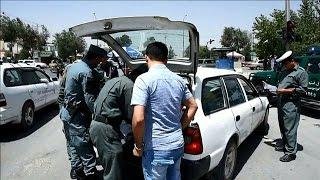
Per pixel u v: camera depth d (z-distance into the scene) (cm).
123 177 388
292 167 565
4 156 605
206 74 464
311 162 590
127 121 375
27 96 830
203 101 425
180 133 322
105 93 370
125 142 380
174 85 317
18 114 784
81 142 459
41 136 768
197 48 384
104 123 369
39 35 5578
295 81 571
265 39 2759
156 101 308
